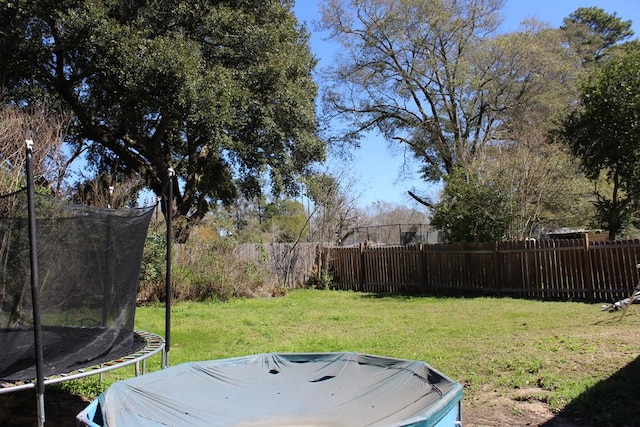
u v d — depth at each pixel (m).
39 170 10.55
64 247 4.44
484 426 4.28
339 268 17.55
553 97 21.62
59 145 11.09
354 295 15.05
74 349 4.39
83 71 14.44
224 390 3.94
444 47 23.00
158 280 13.36
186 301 13.58
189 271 13.80
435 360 6.22
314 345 7.52
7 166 9.57
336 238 19.11
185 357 6.98
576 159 14.55
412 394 3.58
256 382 4.09
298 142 18.06
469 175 14.80
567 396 4.71
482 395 5.02
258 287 15.37
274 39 15.97
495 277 13.12
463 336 7.60
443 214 15.06
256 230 18.61
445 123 24.02
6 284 4.09
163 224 14.29
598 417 4.24
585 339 6.59
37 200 4.32
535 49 21.66
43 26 13.19
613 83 13.05
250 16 15.55
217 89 13.78
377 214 35.56
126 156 16.95
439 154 25.03
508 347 6.59
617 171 13.62
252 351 7.27
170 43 13.44
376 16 23.61
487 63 22.50
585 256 11.34
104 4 13.28
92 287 4.62
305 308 12.09
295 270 17.44
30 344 4.09
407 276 15.52
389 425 2.66
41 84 14.32
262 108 15.91
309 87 18.20
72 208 4.55
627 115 12.75
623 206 13.98
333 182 18.81
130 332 5.04
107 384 5.79
